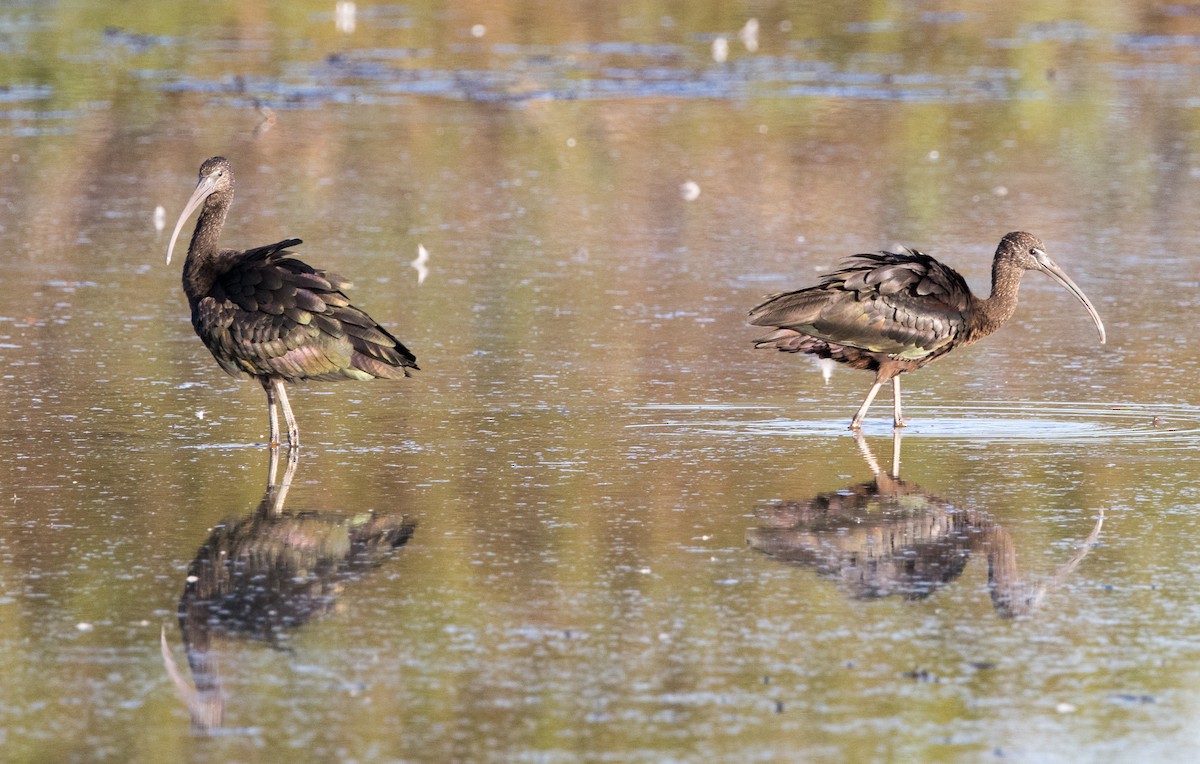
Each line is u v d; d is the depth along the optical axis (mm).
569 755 8672
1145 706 9289
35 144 30391
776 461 14297
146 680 9586
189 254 14992
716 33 43781
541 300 21156
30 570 11352
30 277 22047
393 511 12758
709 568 11469
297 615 10578
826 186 28141
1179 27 44781
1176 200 27125
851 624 10461
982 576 11328
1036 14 46750
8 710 9188
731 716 9141
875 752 8711
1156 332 19562
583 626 10398
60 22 43531
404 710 9203
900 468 14070
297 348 14273
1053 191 27750
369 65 38656
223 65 38344
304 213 26094
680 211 26516
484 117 33344
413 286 21781
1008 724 9055
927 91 36156
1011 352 18688
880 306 15164
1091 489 13398
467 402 16391
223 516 12594
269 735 8898
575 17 45906
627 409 16141
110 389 16750
